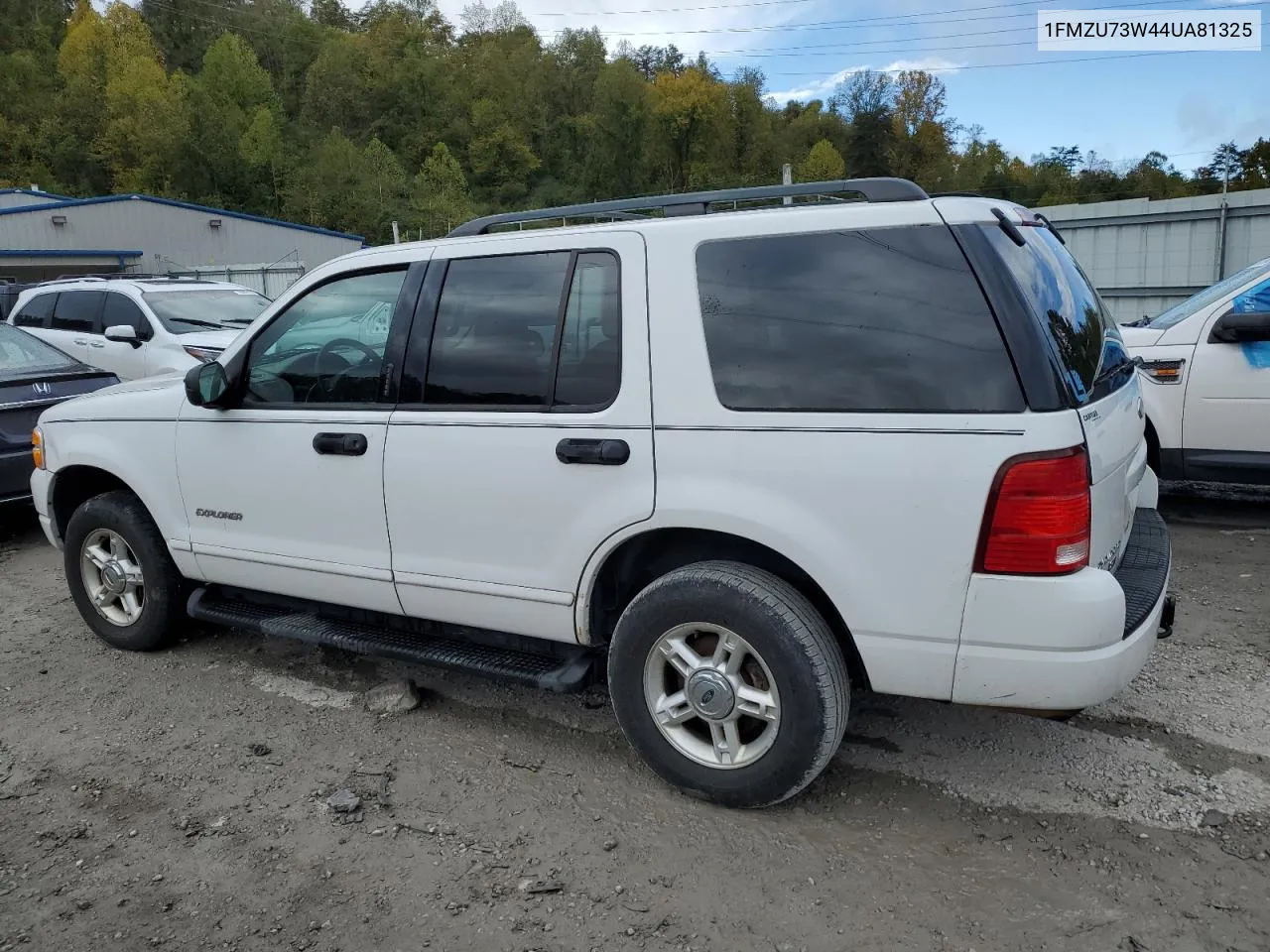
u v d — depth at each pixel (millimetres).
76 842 3041
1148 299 12938
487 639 3541
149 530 4398
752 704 2932
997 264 2621
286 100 118625
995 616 2592
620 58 109500
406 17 139250
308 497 3742
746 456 2822
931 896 2629
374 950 2508
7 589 5797
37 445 4773
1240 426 5680
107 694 4152
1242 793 3059
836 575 2736
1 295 14133
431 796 3242
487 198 109938
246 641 4723
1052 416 2516
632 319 3018
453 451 3338
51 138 84688
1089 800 3059
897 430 2637
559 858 2873
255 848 2979
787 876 2744
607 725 3717
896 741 3490
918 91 109750
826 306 2785
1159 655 4125
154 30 124250
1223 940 2412
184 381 4199
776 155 109625
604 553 3104
